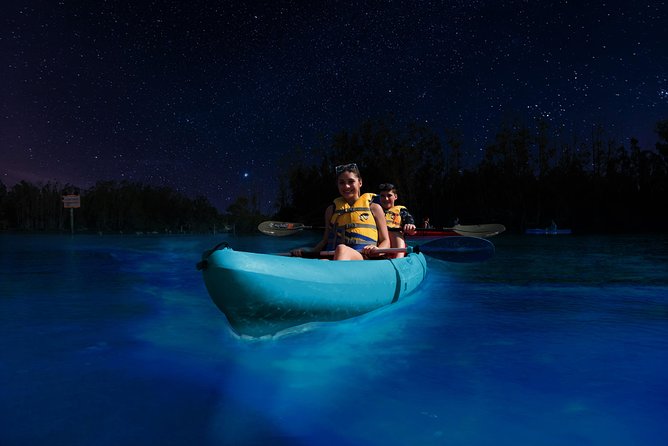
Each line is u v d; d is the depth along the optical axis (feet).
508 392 8.82
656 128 135.13
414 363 10.62
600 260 36.70
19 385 9.25
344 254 14.66
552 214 136.87
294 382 9.44
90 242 79.05
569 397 8.55
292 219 149.89
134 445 6.75
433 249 17.53
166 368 10.34
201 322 15.12
